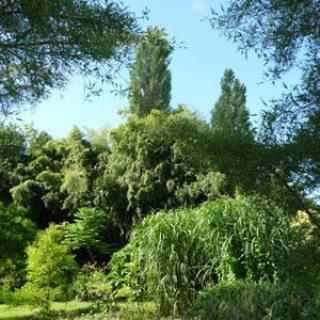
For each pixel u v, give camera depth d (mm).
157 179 15891
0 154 6043
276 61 3680
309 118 3418
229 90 18469
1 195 19875
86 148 18703
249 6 3668
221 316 5133
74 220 16844
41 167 19594
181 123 4051
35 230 9914
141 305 7504
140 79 22016
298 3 3479
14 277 10359
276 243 6434
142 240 7488
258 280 6441
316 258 3656
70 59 4742
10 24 4371
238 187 3803
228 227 6988
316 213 3617
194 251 7203
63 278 9523
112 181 17125
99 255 16922
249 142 3635
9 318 8492
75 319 7945
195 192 15102
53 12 4402
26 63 4816
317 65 3434
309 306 4645
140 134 16016
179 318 6973
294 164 3404
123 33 4793
